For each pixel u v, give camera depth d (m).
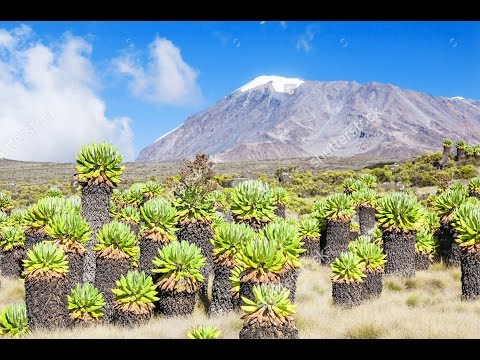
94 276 10.28
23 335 7.84
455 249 14.13
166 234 9.95
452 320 8.53
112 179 10.45
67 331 8.00
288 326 6.40
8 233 13.38
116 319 8.52
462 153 41.94
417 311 9.50
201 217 10.56
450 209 14.34
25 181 58.09
